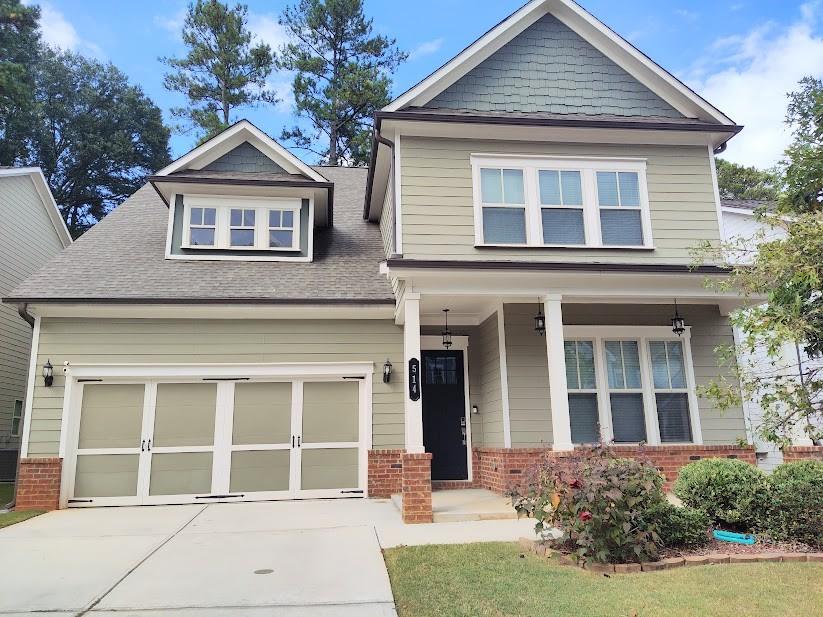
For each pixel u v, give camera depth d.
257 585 5.06
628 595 4.53
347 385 10.46
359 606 4.50
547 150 9.96
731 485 6.48
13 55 27.27
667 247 9.80
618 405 10.11
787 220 6.08
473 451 10.91
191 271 11.00
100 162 33.28
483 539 6.67
